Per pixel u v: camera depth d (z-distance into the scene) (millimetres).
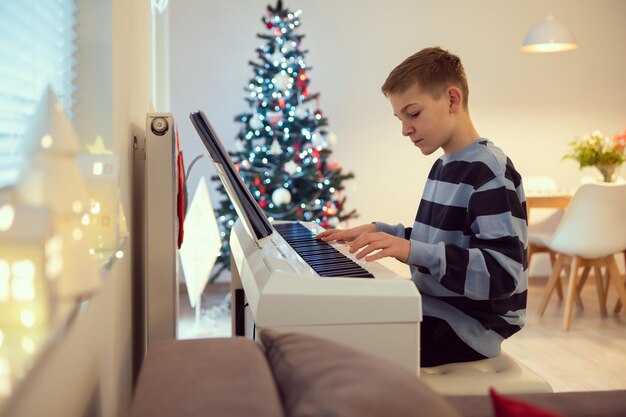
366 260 1364
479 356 1573
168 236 1725
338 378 659
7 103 989
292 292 1114
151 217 1718
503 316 1596
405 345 1141
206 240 3768
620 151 4715
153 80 3785
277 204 4422
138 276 1999
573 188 5902
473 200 1526
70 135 785
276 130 4660
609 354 3648
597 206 4090
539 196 4781
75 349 987
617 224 4105
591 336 3998
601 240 4113
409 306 1137
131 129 1844
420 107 1614
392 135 5715
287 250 1450
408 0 5633
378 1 5609
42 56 1229
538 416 603
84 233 823
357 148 5699
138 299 2016
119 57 1557
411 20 5648
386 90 1671
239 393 663
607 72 5879
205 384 694
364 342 1133
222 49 5453
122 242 1345
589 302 4895
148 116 1701
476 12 5707
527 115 5836
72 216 781
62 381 884
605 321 4348
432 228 1688
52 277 717
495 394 621
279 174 4516
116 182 1248
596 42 5848
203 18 5430
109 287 1382
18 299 699
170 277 1732
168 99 4445
